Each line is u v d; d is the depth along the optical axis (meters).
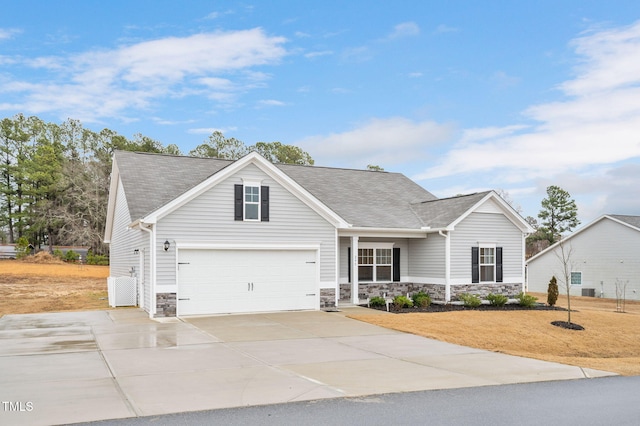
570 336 18.11
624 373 11.18
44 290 30.03
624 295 34.81
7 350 12.57
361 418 7.59
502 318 19.61
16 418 7.46
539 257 41.22
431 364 11.57
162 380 9.74
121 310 20.69
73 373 10.27
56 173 59.06
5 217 60.38
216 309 19.20
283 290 20.41
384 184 28.98
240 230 19.66
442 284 23.50
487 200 24.31
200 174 23.98
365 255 24.52
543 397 8.96
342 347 13.41
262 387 9.30
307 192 20.66
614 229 35.84
